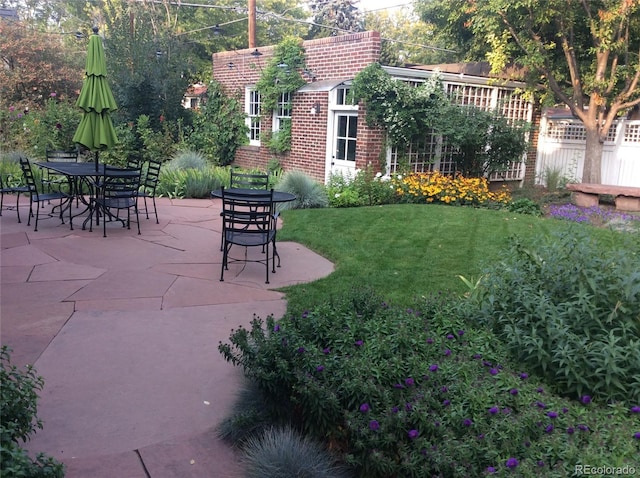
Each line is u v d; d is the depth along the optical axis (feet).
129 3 84.84
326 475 9.18
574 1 40.55
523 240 16.15
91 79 28.02
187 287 20.01
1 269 21.36
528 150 48.26
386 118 39.63
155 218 31.99
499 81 46.52
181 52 59.41
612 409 10.37
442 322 13.52
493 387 10.23
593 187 40.98
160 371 13.60
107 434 10.85
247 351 11.31
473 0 44.62
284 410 10.87
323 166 45.14
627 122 48.06
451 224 30.81
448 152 45.21
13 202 35.42
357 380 9.80
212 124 55.88
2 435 7.22
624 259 12.96
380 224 30.53
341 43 42.52
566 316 12.32
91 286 19.72
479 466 8.45
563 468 7.84
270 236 22.20
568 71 47.73
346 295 15.87
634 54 43.21
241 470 9.81
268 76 48.70
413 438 8.89
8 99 64.23
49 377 13.03
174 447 10.51
